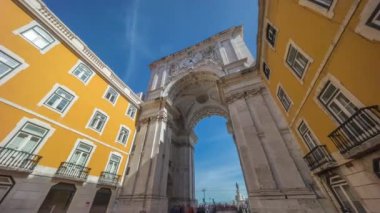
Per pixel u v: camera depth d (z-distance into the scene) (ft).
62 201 37.04
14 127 31.68
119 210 51.34
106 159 51.83
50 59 42.04
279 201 36.42
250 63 70.79
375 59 14.01
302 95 27.91
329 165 23.27
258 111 53.98
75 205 39.06
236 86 64.13
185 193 81.82
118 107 63.98
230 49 82.69
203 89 97.66
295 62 27.78
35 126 35.37
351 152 18.43
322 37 19.66
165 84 92.02
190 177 90.48
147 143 66.69
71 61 48.16
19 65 34.91
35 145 34.50
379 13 13.14
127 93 71.31
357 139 17.66
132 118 72.02
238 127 54.29
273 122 49.44
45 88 39.14
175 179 86.33
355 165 19.49
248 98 58.70
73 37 50.47
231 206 99.40
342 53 17.54
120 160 57.88
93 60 56.59
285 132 45.96
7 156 29.32
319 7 18.72
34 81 37.09
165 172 64.28
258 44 42.29
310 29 21.34
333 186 26.50
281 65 33.14
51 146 37.32
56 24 45.85
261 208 37.99
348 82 17.69
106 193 50.16
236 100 60.54
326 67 20.48
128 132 66.33
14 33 35.42
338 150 21.53
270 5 30.32
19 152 31.30
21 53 35.83
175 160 92.58
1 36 33.01
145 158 62.23
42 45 40.93
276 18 29.73
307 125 28.78
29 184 31.53
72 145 42.19
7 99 31.65
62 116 41.55
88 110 49.85
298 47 25.25
